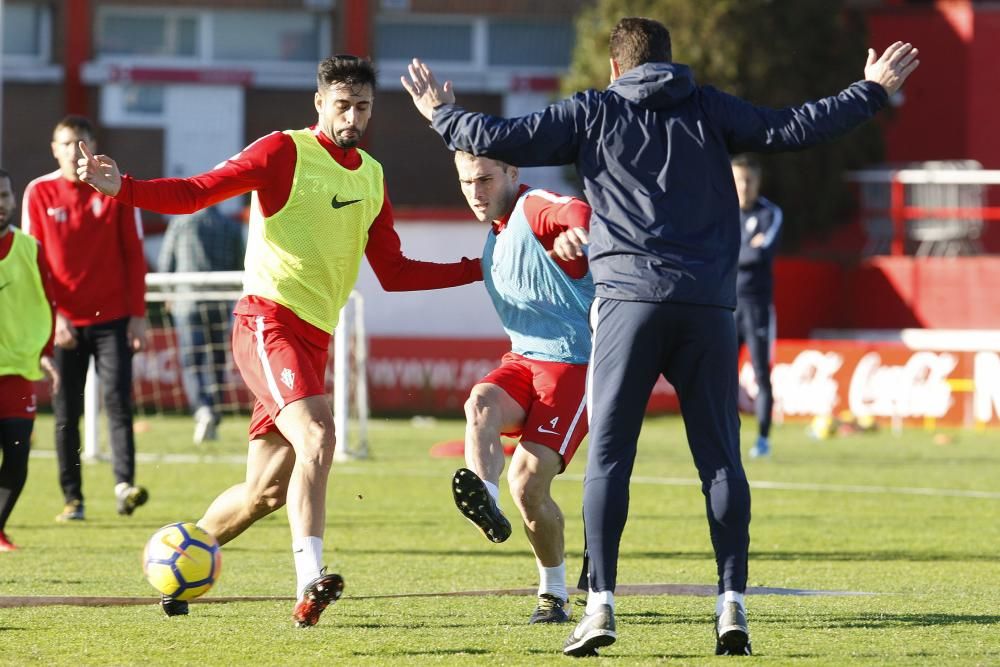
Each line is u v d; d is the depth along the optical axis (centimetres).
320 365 1869
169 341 6188
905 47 1556
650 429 6012
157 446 4878
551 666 1474
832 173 8238
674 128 1538
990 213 7775
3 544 2588
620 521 1534
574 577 2322
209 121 9669
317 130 1858
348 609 1909
